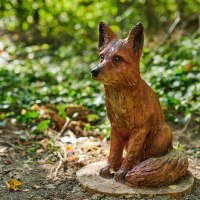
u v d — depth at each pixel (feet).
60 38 13.08
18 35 13.58
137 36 3.96
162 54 9.88
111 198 3.92
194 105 6.93
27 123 6.32
